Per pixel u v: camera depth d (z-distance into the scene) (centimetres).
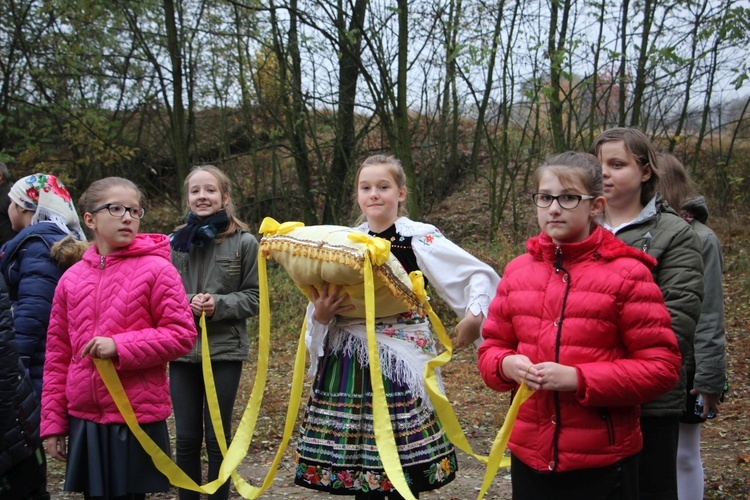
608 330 234
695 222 338
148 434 308
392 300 289
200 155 1591
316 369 312
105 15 1287
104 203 310
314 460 296
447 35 1130
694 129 1413
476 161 1398
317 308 294
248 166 1555
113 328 305
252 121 1366
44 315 348
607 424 235
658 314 231
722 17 1037
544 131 1285
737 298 918
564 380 227
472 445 535
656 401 266
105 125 1313
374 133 1477
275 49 1188
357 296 288
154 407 310
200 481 372
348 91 1221
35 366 349
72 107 1330
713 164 1362
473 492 434
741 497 404
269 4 1150
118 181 318
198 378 372
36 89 1350
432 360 291
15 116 1347
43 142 1355
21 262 355
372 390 280
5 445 277
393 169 321
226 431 376
